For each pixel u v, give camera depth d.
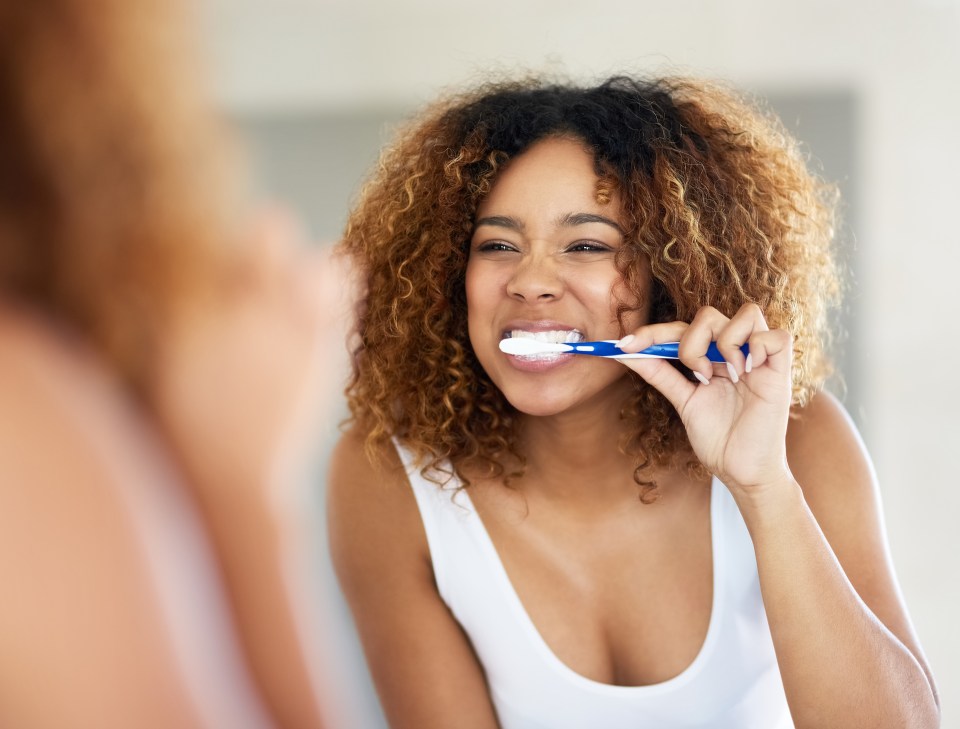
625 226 1.09
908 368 3.23
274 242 0.42
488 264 1.10
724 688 1.14
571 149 1.09
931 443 3.21
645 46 3.25
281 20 3.34
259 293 0.42
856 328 3.24
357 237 1.28
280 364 0.42
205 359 0.40
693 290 1.12
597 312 1.09
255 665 0.43
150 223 0.35
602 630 1.17
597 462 1.15
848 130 3.24
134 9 0.34
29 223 0.35
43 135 0.33
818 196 1.33
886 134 3.23
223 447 0.41
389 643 1.20
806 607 0.97
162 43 0.34
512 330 1.10
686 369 1.16
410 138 1.28
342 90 3.39
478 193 1.12
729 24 3.21
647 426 1.13
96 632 0.32
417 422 1.20
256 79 3.37
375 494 1.22
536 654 1.17
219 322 0.40
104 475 0.34
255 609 0.43
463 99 1.25
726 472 0.97
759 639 1.15
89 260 0.35
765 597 0.99
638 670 1.16
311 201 3.42
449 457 1.20
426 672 1.18
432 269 1.18
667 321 1.15
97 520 0.33
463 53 3.34
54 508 0.32
